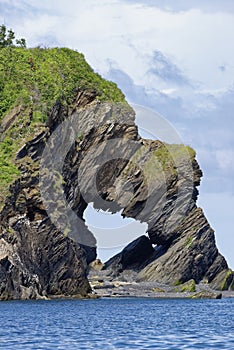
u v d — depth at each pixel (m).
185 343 141.75
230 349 133.12
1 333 155.88
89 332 160.38
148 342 142.62
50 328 168.25
